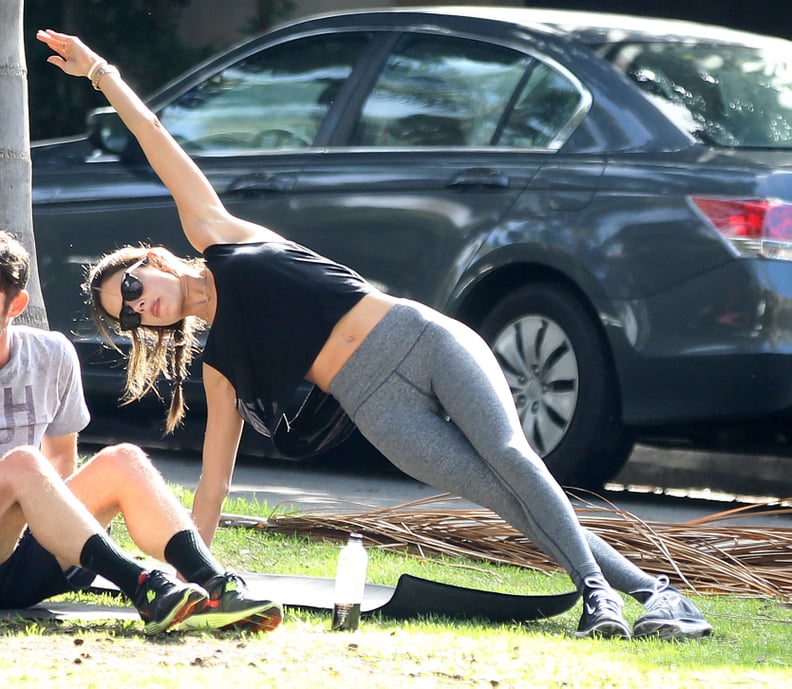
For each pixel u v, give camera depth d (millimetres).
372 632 15508
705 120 26984
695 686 13070
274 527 23016
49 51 53031
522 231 26906
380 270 28391
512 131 27906
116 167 31328
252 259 17453
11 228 22500
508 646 14711
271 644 14133
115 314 17844
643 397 25953
